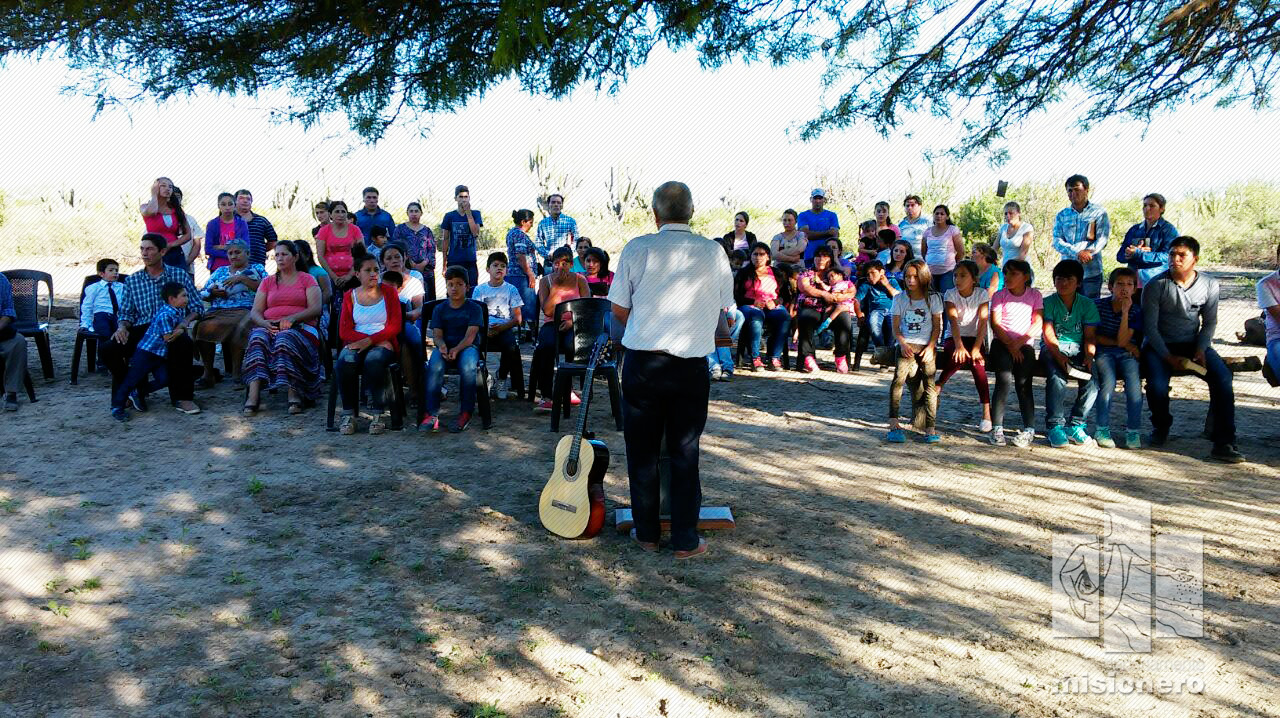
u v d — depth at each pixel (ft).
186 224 33.30
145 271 27.27
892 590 14.71
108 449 22.82
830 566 15.66
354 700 11.57
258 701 11.53
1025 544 16.62
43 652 12.76
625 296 15.75
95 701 11.54
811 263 41.68
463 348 24.67
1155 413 23.12
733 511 18.40
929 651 12.75
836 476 20.80
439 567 15.66
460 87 18.53
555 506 17.10
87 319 30.53
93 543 16.78
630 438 16.07
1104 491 19.61
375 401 24.26
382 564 15.79
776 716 11.19
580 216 93.09
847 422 26.03
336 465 21.49
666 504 17.24
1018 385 23.36
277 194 96.78
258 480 20.25
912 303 23.62
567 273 27.94
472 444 23.31
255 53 17.61
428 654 12.71
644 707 11.41
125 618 13.80
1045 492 19.57
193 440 23.62
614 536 17.11
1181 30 21.65
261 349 26.48
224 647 12.91
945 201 74.59
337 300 31.91
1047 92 22.35
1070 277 22.95
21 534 17.21
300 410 26.55
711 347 15.87
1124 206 83.35
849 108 21.71
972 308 23.94
